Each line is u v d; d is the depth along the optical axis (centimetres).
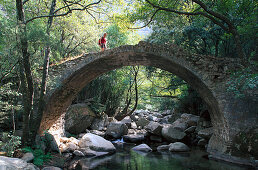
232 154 763
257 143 709
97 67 1034
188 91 1509
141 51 905
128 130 1576
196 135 1213
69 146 923
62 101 1068
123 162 762
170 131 1217
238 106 785
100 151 935
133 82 1906
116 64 1073
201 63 855
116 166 705
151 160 794
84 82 1146
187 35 1177
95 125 1441
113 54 930
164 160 794
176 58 873
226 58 850
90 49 1572
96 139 990
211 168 679
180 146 988
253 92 770
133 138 1259
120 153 930
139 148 1010
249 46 1150
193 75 876
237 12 1045
